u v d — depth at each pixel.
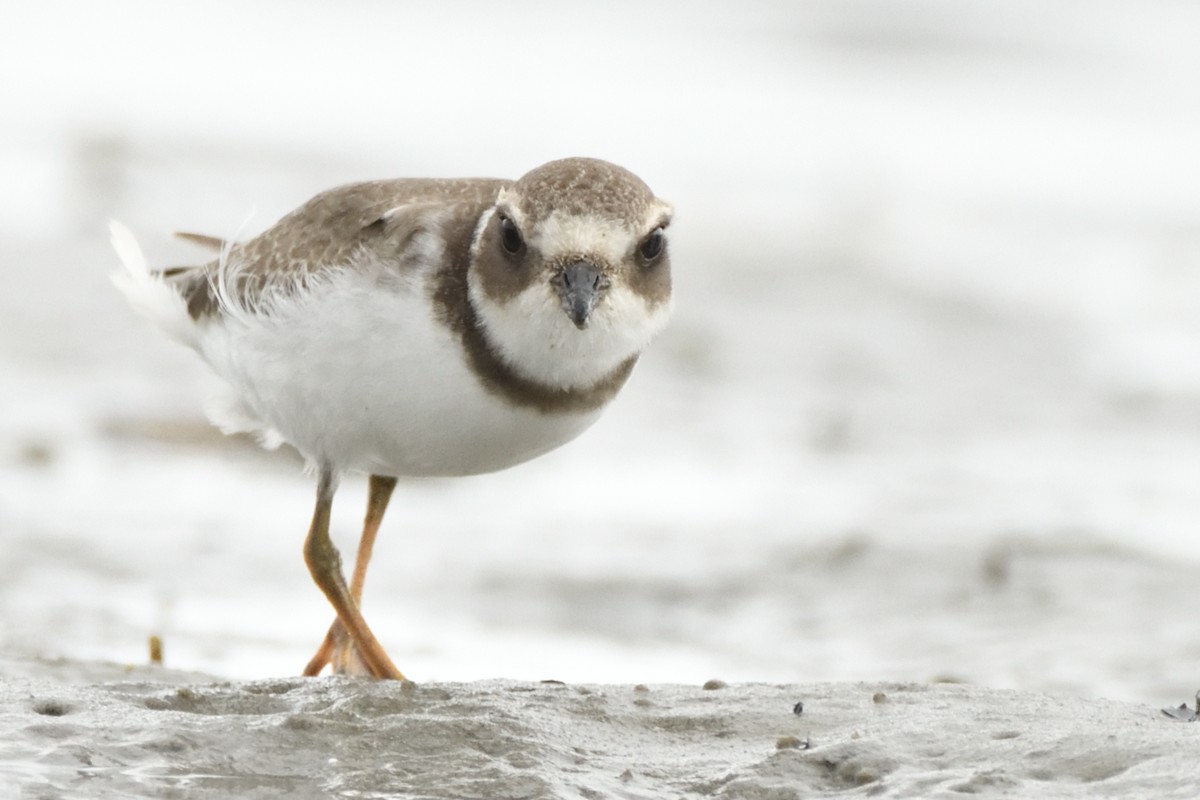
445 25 48.72
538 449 8.30
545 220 7.61
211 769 6.24
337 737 6.61
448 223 7.91
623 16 50.12
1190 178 33.88
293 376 8.21
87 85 38.41
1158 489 15.84
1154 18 48.06
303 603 12.02
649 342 8.44
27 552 12.64
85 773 6.13
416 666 10.46
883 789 6.07
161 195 28.61
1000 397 19.83
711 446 17.52
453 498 15.67
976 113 39.06
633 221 7.76
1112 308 24.81
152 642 9.74
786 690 7.43
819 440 17.80
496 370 7.83
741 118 38.19
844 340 22.06
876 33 46.38
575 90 41.22
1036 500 15.37
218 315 8.80
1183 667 10.45
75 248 23.83
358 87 40.62
